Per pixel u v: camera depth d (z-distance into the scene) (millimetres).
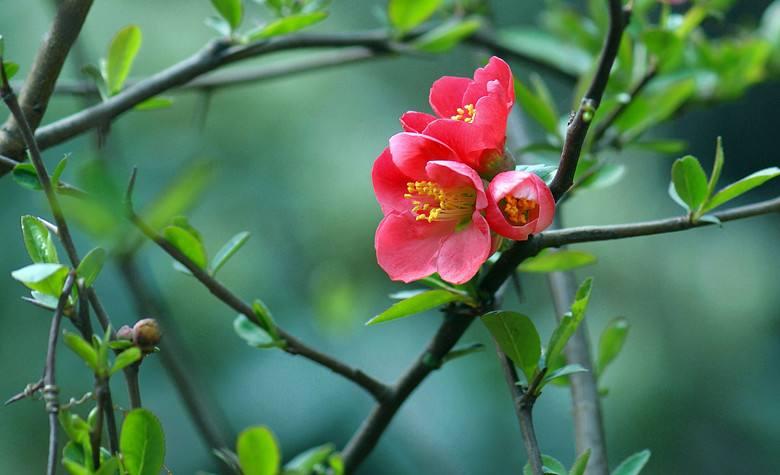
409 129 1156
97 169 1148
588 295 1147
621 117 1347
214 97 2650
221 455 1234
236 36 1271
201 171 1174
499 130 1146
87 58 1373
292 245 2582
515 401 1155
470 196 1156
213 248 2492
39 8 2533
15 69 1178
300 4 1312
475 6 1501
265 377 2430
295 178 2686
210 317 2367
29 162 1202
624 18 1160
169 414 2371
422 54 1354
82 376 2275
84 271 1139
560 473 1154
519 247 1154
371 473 2199
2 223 2322
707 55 1441
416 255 1160
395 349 2443
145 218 1168
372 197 2684
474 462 2439
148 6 2715
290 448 2412
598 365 1275
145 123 2545
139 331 1131
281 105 2756
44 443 2322
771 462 2771
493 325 1152
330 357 1211
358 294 1910
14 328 2299
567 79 1532
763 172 1160
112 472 1125
